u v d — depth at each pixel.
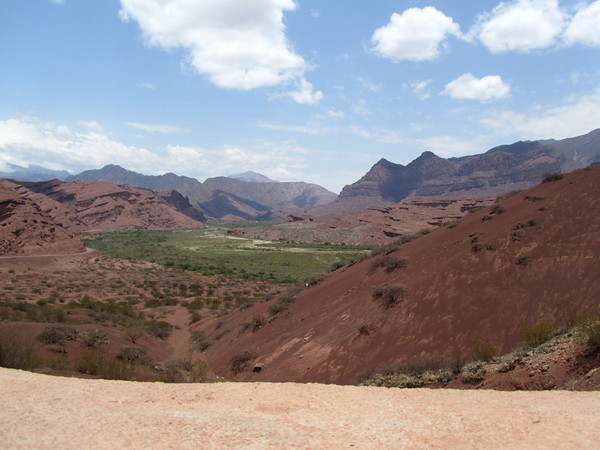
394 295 22.20
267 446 5.91
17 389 8.76
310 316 28.16
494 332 16.62
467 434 6.35
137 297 65.50
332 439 6.30
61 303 51.94
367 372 16.89
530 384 10.11
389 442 6.15
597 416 6.59
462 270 21.48
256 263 117.19
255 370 23.92
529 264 19.66
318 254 134.50
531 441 5.79
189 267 108.06
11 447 5.55
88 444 5.82
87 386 9.59
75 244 114.19
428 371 14.19
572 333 11.75
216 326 41.25
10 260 85.19
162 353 33.69
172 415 7.41
